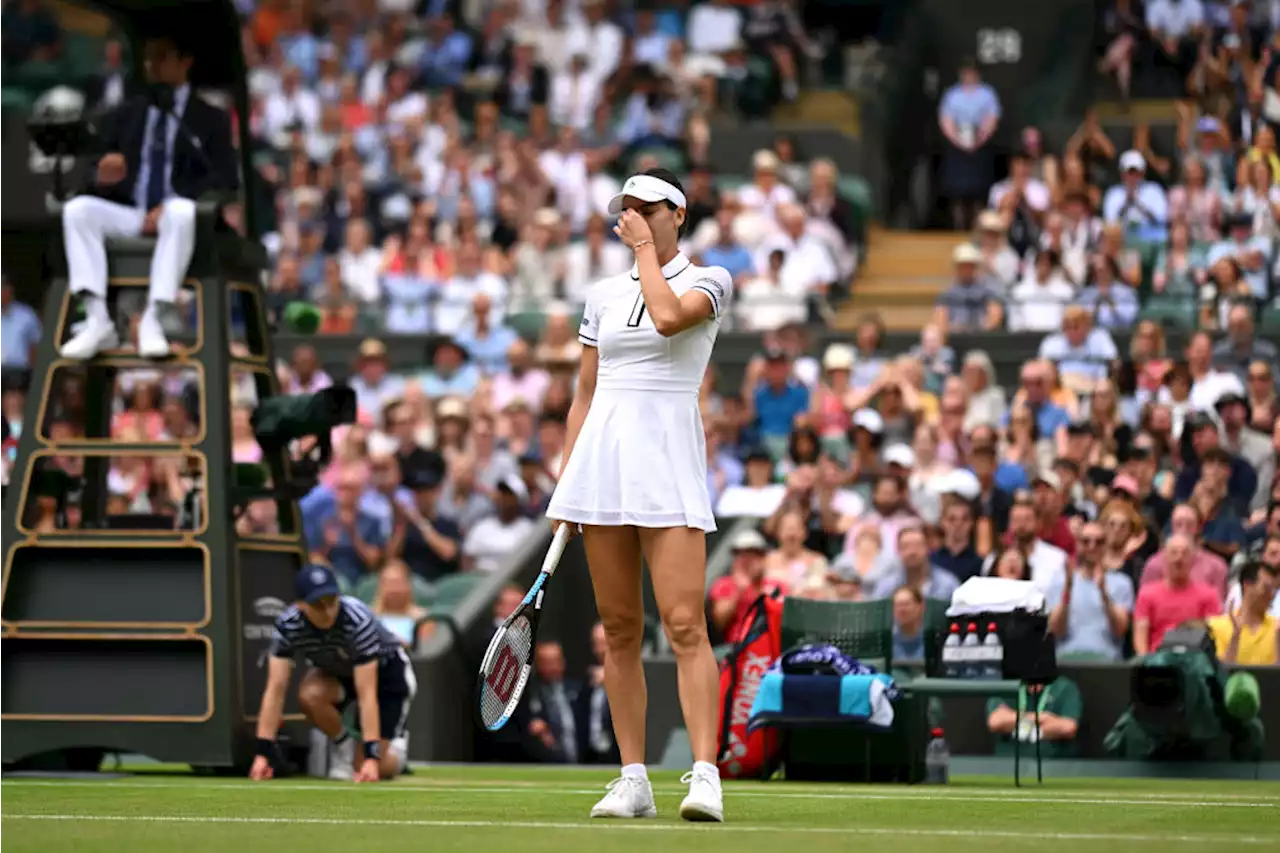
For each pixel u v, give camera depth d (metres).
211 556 33.84
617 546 22.81
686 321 22.36
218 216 35.34
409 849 18.73
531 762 44.91
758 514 48.16
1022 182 65.88
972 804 26.44
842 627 36.22
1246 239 60.72
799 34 82.44
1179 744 37.94
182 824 21.89
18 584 34.28
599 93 79.56
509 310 64.44
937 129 85.38
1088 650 41.59
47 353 34.69
